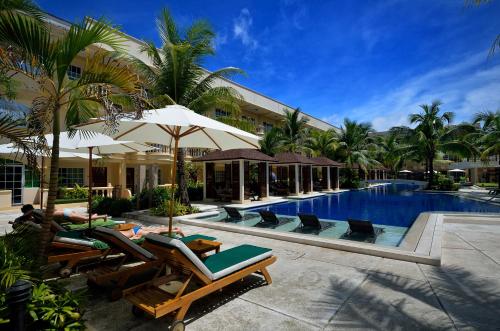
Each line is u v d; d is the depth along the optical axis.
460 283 4.57
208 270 3.67
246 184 19.36
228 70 14.16
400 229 10.19
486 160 27.59
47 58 4.00
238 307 3.82
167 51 13.27
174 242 3.45
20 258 3.37
